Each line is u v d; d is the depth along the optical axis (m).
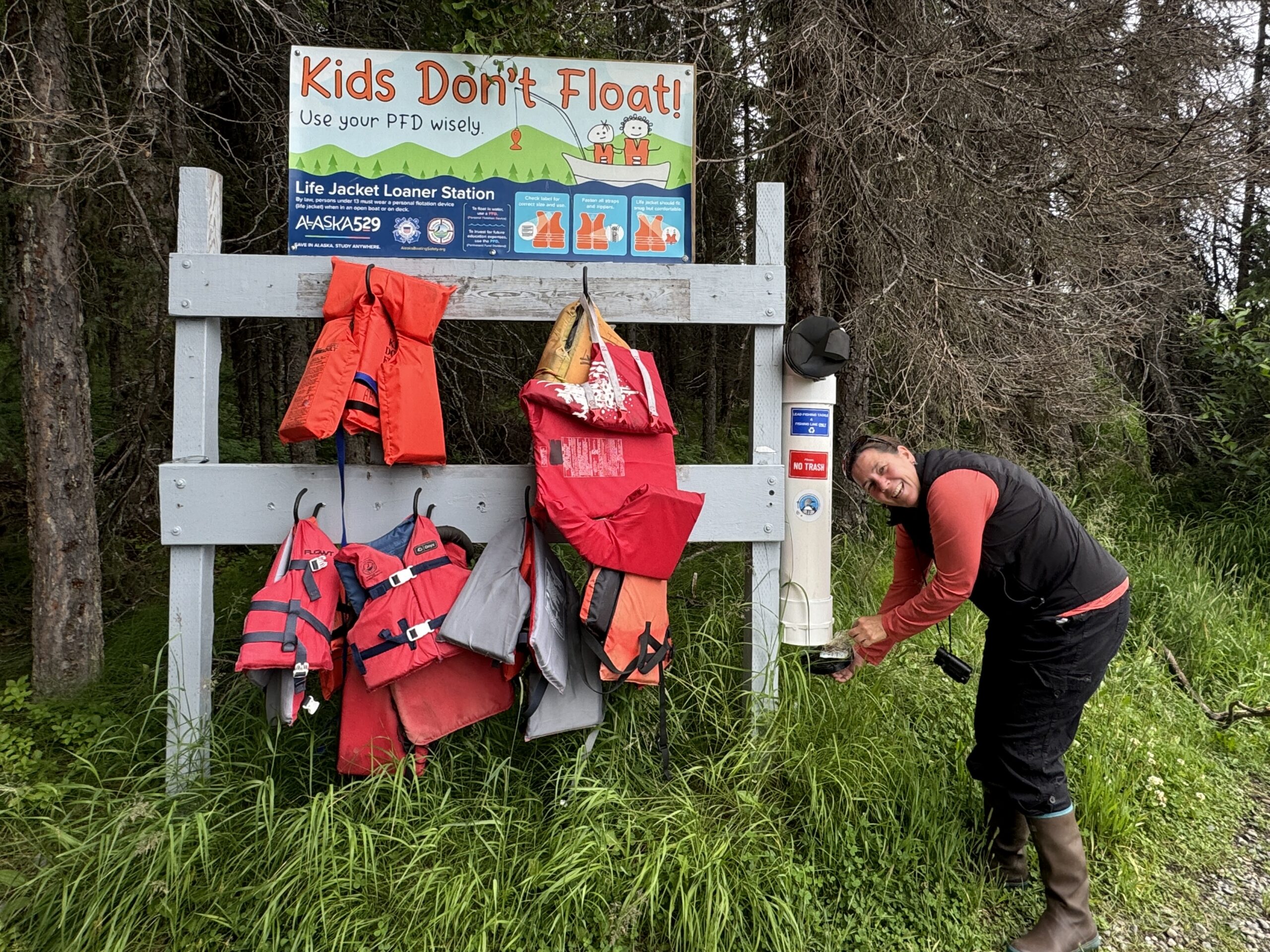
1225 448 5.32
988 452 4.23
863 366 4.48
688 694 2.67
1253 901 2.30
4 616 3.77
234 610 3.38
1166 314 5.04
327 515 2.46
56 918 1.93
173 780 2.30
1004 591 2.04
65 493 2.99
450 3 3.02
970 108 3.98
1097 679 2.02
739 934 1.96
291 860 2.00
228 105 4.50
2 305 4.07
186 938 1.90
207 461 2.49
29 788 2.31
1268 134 4.32
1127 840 2.47
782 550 2.71
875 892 2.16
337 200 2.57
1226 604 4.10
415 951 1.85
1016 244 4.30
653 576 2.23
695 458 7.23
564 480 2.25
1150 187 4.05
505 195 2.63
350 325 2.30
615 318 2.62
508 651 2.11
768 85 4.10
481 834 2.10
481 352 4.78
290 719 2.05
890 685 2.88
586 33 4.07
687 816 2.16
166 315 3.96
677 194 2.70
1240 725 3.24
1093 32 4.10
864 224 4.04
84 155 2.92
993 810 2.29
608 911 1.95
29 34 2.81
